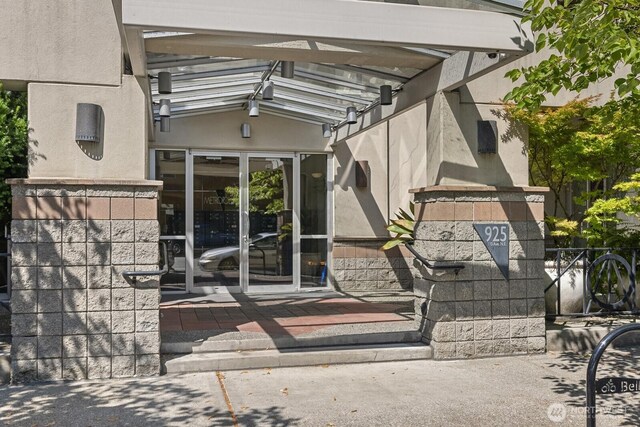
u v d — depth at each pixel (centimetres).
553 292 793
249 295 1054
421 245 697
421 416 489
